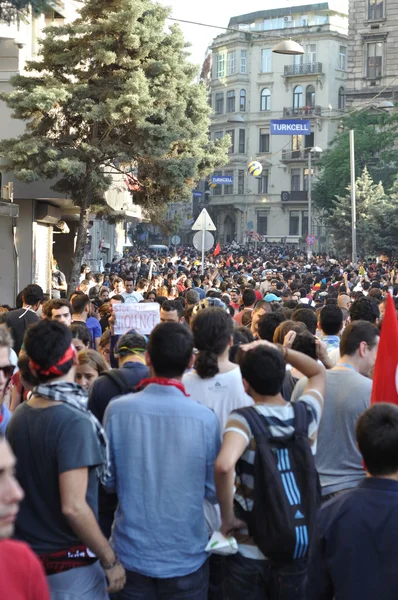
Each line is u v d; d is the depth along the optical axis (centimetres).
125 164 2395
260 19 9681
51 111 2197
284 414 459
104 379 602
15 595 261
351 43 8669
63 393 442
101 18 2205
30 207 2508
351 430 546
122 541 470
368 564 366
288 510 439
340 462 545
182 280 2580
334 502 382
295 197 9375
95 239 5062
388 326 504
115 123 2197
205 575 484
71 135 2284
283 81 9556
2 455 256
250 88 9762
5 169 2178
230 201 9888
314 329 922
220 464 436
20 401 709
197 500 471
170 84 2275
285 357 496
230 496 440
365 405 547
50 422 431
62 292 2623
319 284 2873
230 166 9869
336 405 551
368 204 5897
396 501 371
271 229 9719
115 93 2184
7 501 256
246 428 451
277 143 9638
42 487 434
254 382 463
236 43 9744
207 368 534
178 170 2288
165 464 466
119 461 470
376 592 363
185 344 479
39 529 437
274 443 449
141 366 615
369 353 582
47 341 441
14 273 2447
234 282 2755
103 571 459
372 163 7462
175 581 465
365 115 7462
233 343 682
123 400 480
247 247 9100
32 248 2519
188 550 468
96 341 1160
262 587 468
